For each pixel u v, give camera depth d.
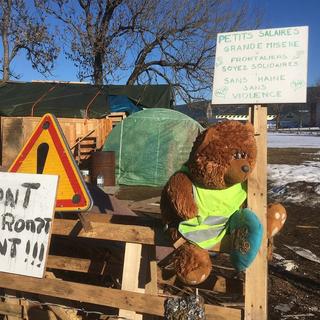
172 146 10.02
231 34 2.10
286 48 2.01
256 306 1.96
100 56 16.03
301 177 9.90
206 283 2.65
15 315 2.52
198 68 15.73
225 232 1.97
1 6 16.59
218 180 1.89
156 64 16.19
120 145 10.24
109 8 15.62
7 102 10.89
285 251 4.77
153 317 2.37
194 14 15.52
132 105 12.04
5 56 16.81
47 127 2.35
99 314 2.51
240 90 2.07
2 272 2.30
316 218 6.27
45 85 12.33
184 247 1.97
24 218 2.28
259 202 1.98
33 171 2.36
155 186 10.05
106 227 2.24
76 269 2.60
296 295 3.49
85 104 11.16
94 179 8.89
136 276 2.22
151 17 15.77
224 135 1.88
